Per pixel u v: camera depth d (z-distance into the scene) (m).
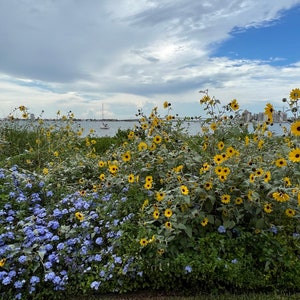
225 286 2.51
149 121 4.29
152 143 3.84
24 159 4.93
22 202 3.13
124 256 2.50
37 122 6.33
